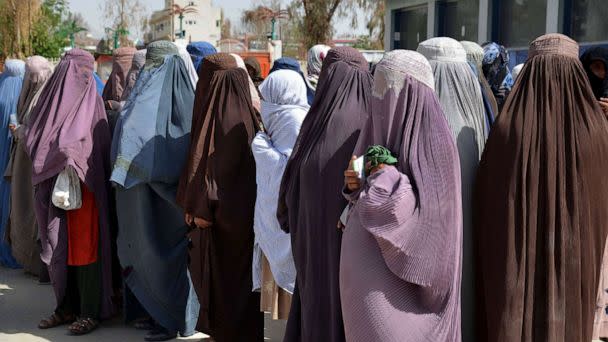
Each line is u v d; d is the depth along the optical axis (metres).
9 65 6.95
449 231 3.02
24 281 6.56
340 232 3.59
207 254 4.54
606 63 4.48
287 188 3.91
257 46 39.69
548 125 3.44
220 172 4.41
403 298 3.06
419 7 12.98
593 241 3.54
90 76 5.18
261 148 4.27
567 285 3.44
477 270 3.66
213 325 4.60
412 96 3.11
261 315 4.62
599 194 3.53
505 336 3.43
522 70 3.59
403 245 2.96
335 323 3.55
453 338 3.11
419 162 3.03
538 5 9.68
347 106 3.71
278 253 4.24
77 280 5.25
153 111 4.84
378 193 2.96
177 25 53.78
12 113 6.77
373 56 9.98
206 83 4.64
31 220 6.33
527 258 3.42
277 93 4.31
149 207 4.86
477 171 3.68
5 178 6.40
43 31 33.72
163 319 4.95
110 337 5.13
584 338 3.55
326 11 32.38
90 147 5.02
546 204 3.43
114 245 5.39
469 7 11.36
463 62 3.92
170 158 4.80
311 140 3.78
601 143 3.52
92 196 5.11
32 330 5.27
